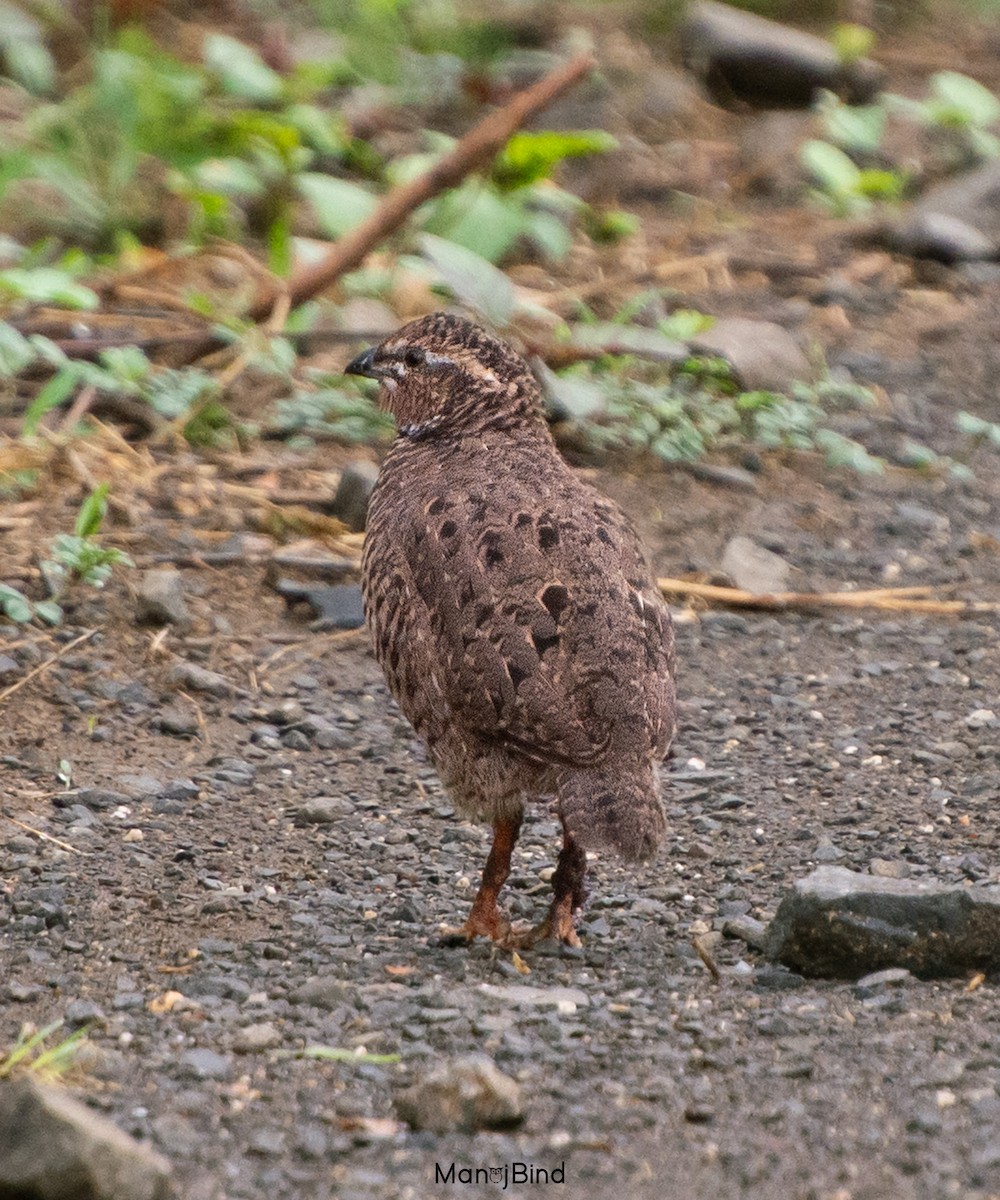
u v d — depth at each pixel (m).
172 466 13.54
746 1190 6.11
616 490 13.95
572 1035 7.21
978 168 20.41
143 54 19.25
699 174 20.75
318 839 9.44
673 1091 6.76
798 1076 6.88
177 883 8.84
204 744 10.49
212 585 12.17
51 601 11.52
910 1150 6.34
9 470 13.05
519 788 7.88
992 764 10.34
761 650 11.91
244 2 22.80
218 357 14.97
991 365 16.69
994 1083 6.82
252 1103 6.64
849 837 9.44
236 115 17.48
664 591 12.50
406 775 10.28
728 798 9.90
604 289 17.22
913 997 7.61
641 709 7.58
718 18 22.97
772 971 7.86
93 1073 6.79
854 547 13.44
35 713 10.59
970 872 8.91
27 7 20.47
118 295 15.73
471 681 7.71
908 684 11.46
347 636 11.79
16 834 9.24
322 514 13.10
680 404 14.73
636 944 8.28
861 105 22.77
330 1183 6.11
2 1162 5.77
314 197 16.20
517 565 7.84
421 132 20.02
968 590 12.85
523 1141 6.40
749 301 17.58
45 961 7.90
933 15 26.81
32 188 17.91
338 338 15.38
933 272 18.67
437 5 23.20
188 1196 6.00
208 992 7.61
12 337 12.95
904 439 15.22
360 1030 7.26
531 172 16.81
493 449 8.84
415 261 15.64
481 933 8.28
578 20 23.94
